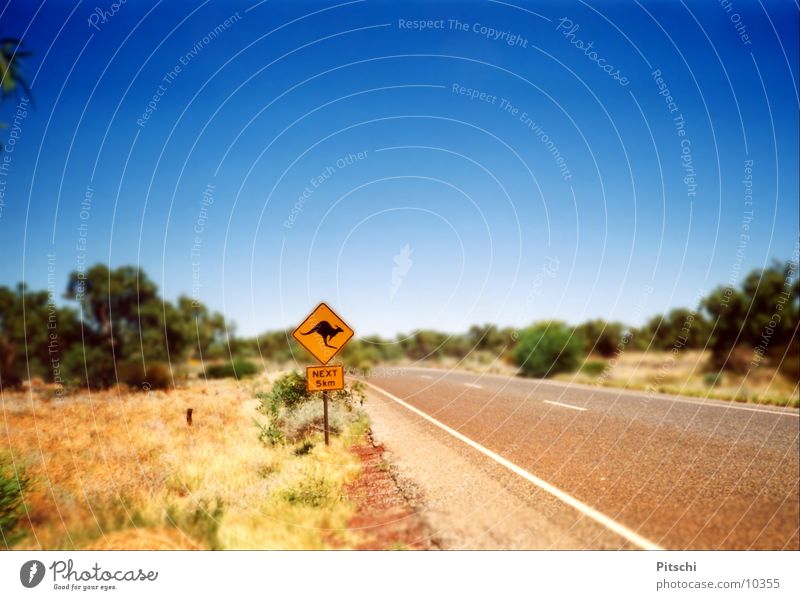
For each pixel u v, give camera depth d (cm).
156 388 2170
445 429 1031
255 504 609
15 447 873
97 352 2431
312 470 728
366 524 548
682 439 830
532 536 494
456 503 587
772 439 804
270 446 888
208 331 2972
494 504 574
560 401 1398
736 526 486
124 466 753
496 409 1289
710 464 674
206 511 586
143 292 2850
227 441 902
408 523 541
